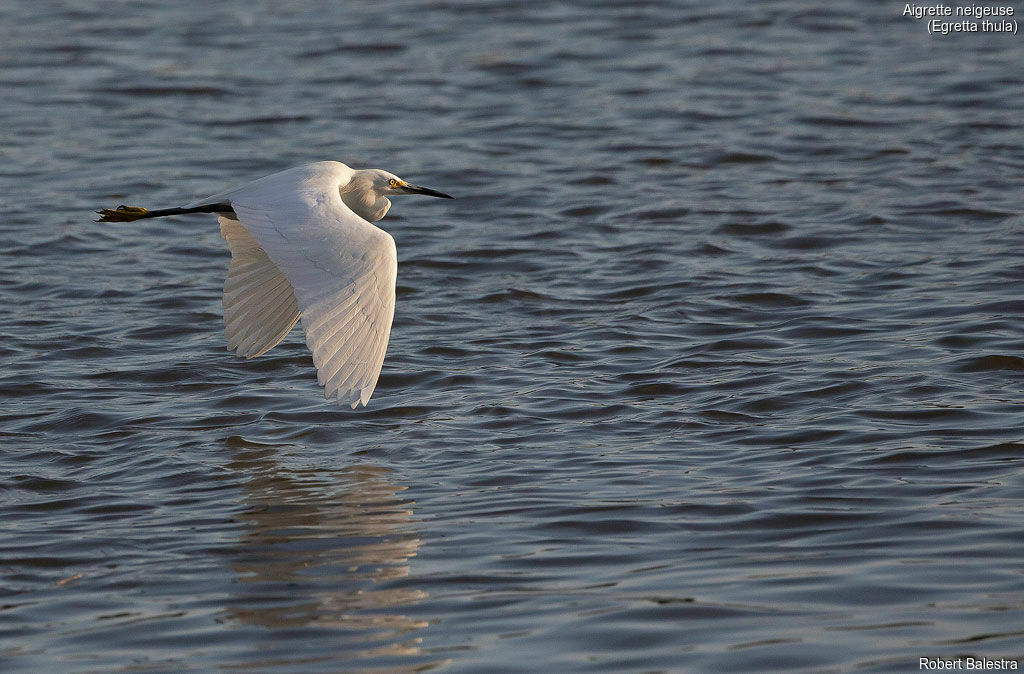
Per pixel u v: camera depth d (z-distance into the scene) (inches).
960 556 330.6
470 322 581.9
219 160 845.8
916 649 284.7
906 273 623.5
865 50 1098.1
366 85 1018.1
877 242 678.5
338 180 386.9
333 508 382.9
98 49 1114.7
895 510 362.3
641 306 595.5
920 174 794.2
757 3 1251.2
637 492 385.1
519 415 460.1
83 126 920.3
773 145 863.7
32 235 713.6
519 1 1262.3
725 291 608.1
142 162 842.8
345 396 318.7
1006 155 826.2
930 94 967.6
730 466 404.2
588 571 332.5
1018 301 564.4
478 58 1083.3
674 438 433.1
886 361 501.0
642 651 288.5
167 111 957.2
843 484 383.9
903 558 331.6
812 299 592.4
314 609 316.8
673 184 793.6
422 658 288.5
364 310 326.0
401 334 566.6
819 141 868.6
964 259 640.4
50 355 546.9
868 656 282.8
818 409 452.4
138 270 666.2
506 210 754.2
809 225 709.3
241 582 334.3
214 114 949.2
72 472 422.6
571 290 623.8
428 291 629.0
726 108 946.1
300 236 338.6
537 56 1085.8
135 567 346.3
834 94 974.4
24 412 480.7
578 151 862.5
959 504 364.5
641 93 988.6
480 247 689.0
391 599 320.8
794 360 508.7
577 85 1012.5
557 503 378.9
